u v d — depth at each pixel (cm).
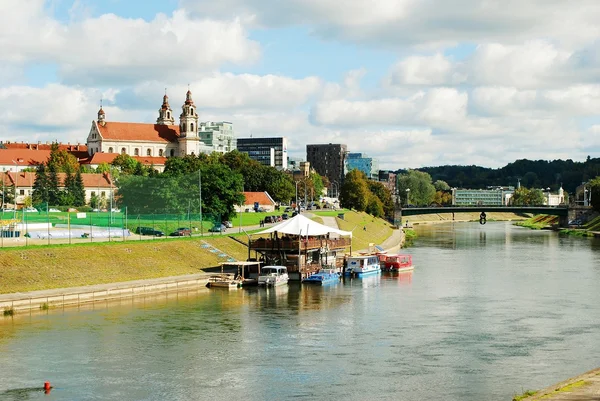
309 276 15875
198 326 10881
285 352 9388
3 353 9212
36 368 8606
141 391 7800
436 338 10188
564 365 8794
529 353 9356
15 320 11106
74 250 14600
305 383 8069
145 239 17362
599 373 7250
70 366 8694
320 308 12469
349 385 7994
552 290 14550
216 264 16825
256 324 11062
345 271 17112
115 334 10275
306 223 16688
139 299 13138
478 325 11044
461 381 8138
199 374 8406
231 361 8950
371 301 13212
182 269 15825
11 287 12462
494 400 7481
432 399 7519
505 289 14712
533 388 7869
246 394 7700
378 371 8525
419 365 8788
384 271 17862
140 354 9231
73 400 7506
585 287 14962
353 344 9819
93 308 12156
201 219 19588
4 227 17800
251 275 15738
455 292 14338
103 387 7925
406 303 13000
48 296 12138
